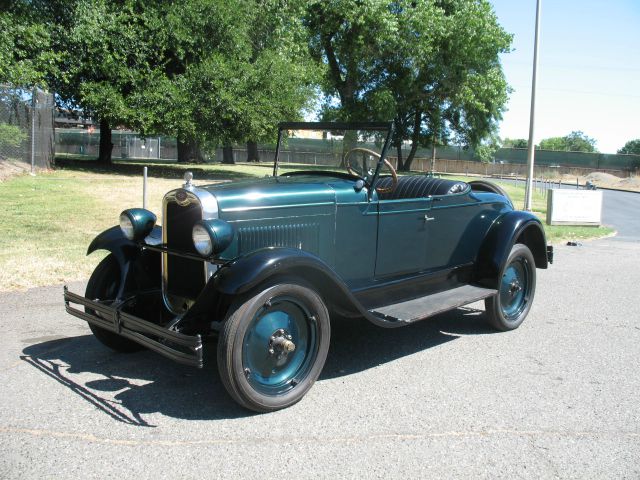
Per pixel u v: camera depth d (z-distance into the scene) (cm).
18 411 353
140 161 3069
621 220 1814
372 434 339
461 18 3247
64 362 438
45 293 609
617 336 549
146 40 1952
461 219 535
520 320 570
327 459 309
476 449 325
